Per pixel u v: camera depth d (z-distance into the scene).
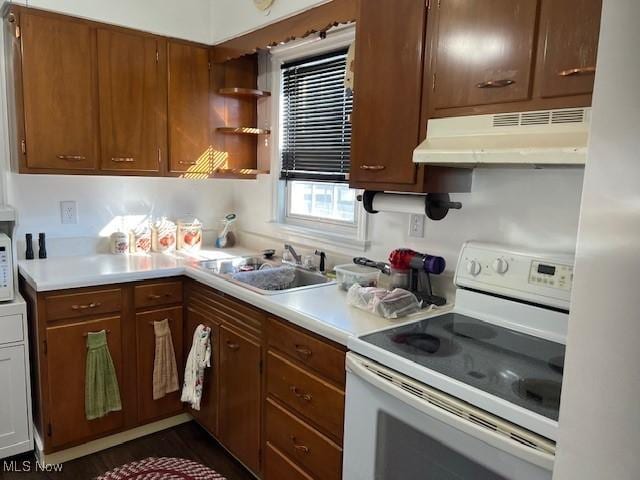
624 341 0.63
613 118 0.63
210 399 2.36
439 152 1.47
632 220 0.61
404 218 2.09
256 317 1.98
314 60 2.58
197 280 2.36
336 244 2.41
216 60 2.76
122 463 2.29
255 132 2.83
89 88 2.40
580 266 0.69
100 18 2.39
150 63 2.57
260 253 2.88
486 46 1.44
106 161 2.49
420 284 1.95
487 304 1.68
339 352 1.57
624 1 0.62
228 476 2.22
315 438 1.70
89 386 2.25
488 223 1.79
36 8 2.22
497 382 1.20
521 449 1.03
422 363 1.30
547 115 1.31
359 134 1.86
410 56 1.66
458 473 1.19
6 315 2.12
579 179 1.54
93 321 2.25
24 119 2.25
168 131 2.67
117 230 2.83
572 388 0.71
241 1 2.53
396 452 1.36
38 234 2.58
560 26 1.27
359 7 1.82
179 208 3.05
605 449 0.66
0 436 2.18
